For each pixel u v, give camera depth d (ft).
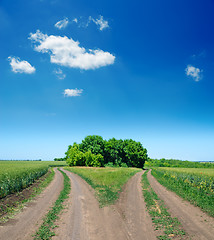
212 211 37.60
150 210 39.52
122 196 54.44
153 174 140.05
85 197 52.75
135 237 25.96
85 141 291.79
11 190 57.31
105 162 304.09
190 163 465.88
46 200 48.39
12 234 26.40
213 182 75.25
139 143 312.91
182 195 53.83
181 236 26.20
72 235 26.43
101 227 29.73
